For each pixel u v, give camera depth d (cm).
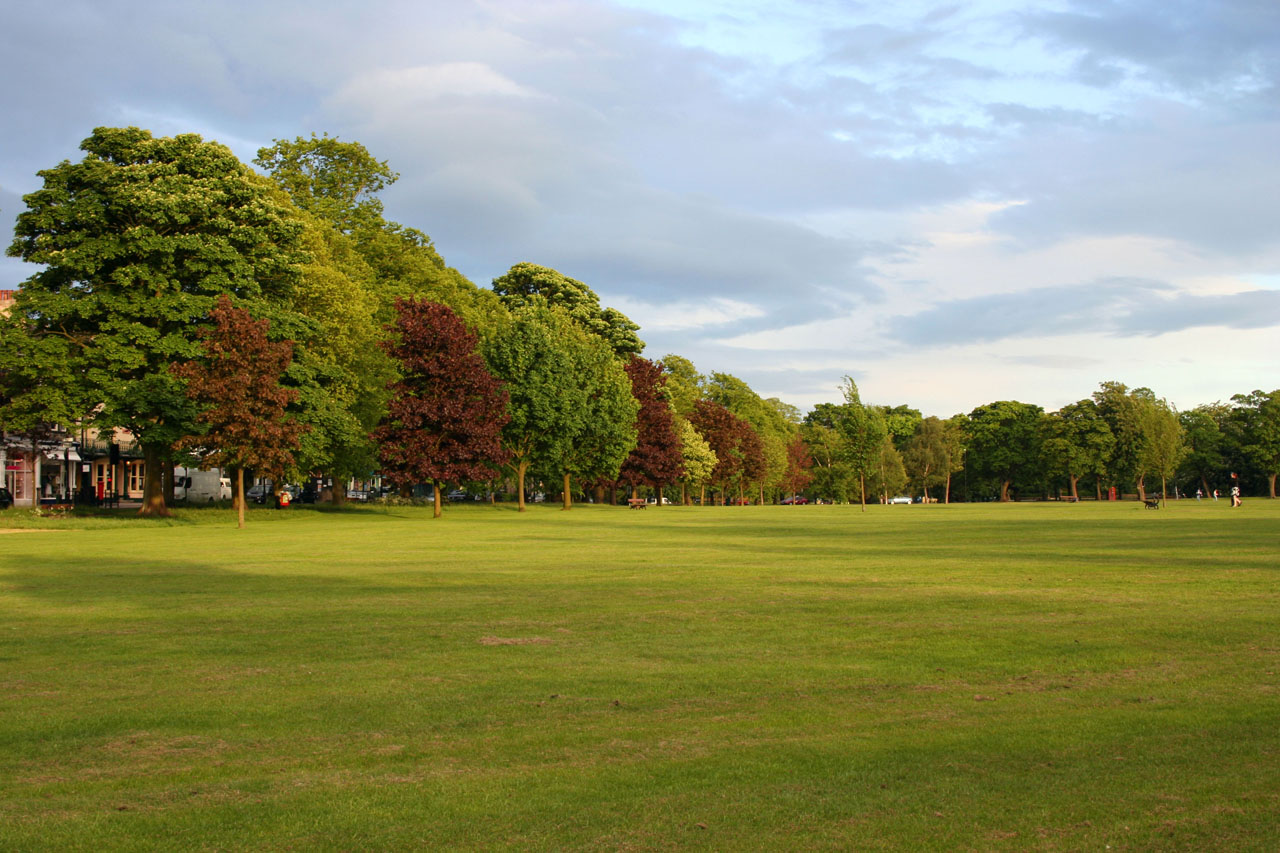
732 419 10388
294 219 4825
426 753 743
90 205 4228
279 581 1922
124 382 4219
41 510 4431
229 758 736
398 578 1967
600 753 737
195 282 4597
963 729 791
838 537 3334
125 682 997
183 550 2764
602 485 8012
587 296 9131
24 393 4381
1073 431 12638
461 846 556
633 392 8075
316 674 1028
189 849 557
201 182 4444
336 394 5291
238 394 4075
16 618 1435
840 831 570
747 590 1722
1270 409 12519
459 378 5519
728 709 870
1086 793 630
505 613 1455
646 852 543
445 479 5478
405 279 7006
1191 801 612
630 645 1184
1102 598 1559
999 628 1280
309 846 560
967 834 562
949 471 13588
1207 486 13238
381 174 7281
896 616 1395
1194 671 1001
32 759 737
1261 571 1947
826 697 912
